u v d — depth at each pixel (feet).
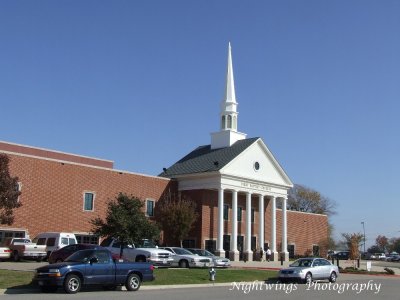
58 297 63.10
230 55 212.84
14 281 74.84
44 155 188.03
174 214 169.99
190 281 92.53
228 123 206.28
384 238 597.93
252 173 191.72
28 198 140.36
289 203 379.14
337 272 111.04
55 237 127.13
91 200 156.97
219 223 176.96
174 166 199.82
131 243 102.42
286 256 199.72
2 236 133.90
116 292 73.00
